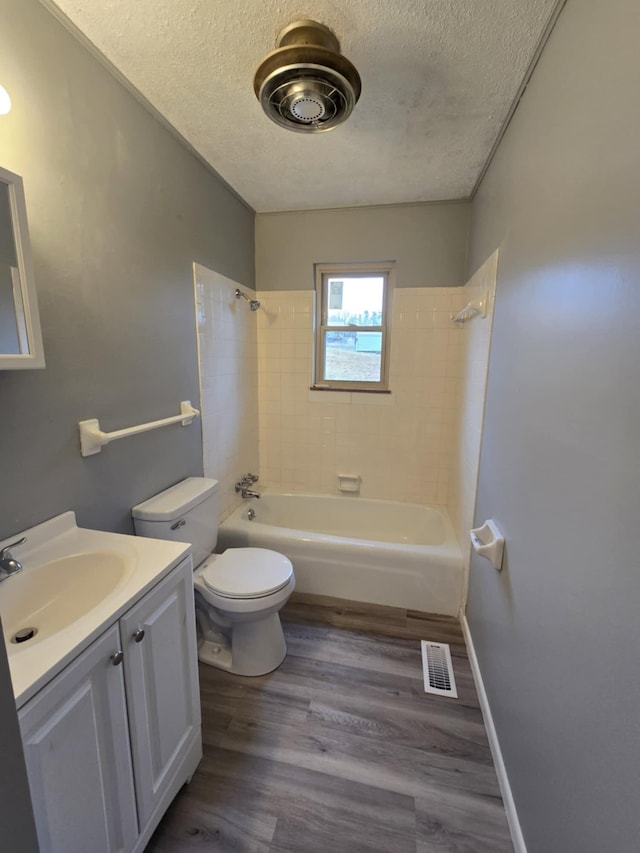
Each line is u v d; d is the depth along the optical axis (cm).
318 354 289
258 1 107
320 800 122
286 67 112
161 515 152
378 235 257
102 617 86
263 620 171
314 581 228
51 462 118
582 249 86
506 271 150
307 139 176
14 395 106
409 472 281
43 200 111
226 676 170
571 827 80
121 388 146
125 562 108
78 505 129
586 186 85
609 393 72
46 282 113
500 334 155
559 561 91
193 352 196
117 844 93
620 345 69
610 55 77
